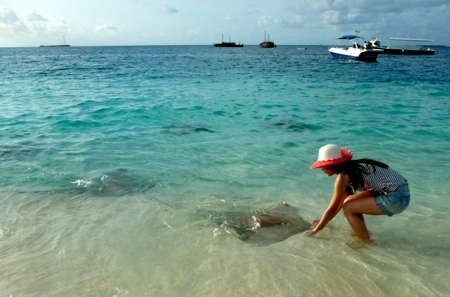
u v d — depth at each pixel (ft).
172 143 23.86
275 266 10.23
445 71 90.22
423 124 29.37
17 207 13.99
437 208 14.08
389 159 20.47
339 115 33.58
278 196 15.48
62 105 37.40
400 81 65.21
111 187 16.22
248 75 76.07
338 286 9.32
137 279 9.59
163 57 186.50
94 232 12.08
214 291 9.10
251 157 20.89
